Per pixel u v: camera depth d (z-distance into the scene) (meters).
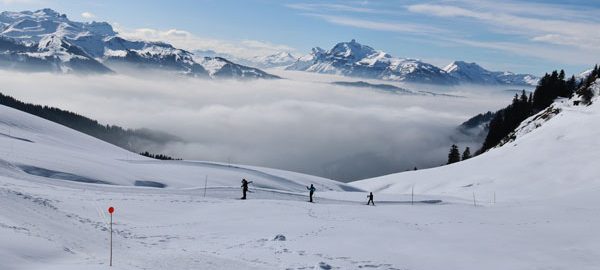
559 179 61.66
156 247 21.80
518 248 22.47
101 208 29.75
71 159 56.75
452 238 24.78
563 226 27.59
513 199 56.81
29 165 46.69
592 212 32.84
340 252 21.66
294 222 29.27
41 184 36.19
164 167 69.75
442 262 20.11
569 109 91.94
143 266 16.53
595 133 74.94
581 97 100.00
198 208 33.69
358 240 24.23
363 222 29.41
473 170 77.12
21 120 96.81
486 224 28.88
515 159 74.88
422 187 78.25
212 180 62.72
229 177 67.00
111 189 40.06
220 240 24.16
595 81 100.62
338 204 41.00
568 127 81.38
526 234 25.58
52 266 14.77
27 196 26.86
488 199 58.56
